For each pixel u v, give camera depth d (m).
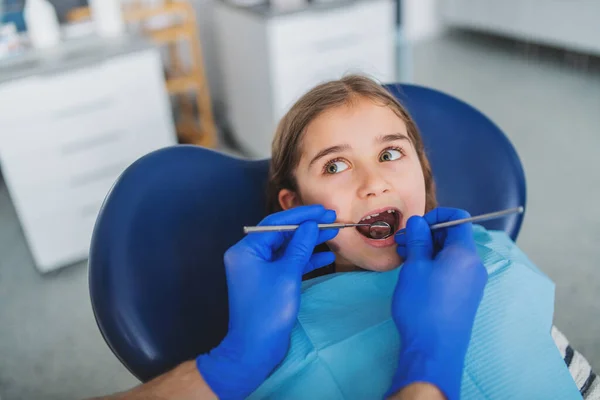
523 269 0.73
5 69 1.81
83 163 1.93
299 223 0.71
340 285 0.74
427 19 4.56
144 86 1.97
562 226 1.91
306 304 0.72
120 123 1.97
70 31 2.21
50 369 1.54
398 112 0.86
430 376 0.56
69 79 1.81
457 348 0.60
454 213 0.71
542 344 0.69
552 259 1.75
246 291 0.66
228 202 0.90
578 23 3.38
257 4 2.42
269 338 0.64
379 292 0.73
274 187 0.92
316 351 0.65
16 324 1.74
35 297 1.87
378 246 0.78
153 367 0.73
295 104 0.88
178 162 0.85
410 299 0.62
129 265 0.74
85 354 1.59
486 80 3.45
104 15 2.12
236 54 2.59
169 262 0.79
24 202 1.85
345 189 0.78
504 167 1.00
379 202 0.77
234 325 0.66
